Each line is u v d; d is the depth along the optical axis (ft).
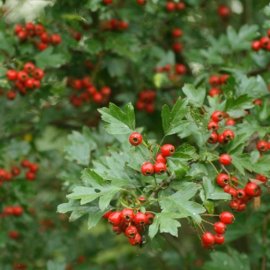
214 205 2.91
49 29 3.61
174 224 2.66
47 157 4.11
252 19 4.33
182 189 2.76
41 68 3.46
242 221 3.51
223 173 2.95
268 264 3.61
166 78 3.86
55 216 4.45
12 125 3.97
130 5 3.84
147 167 2.76
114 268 4.62
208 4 4.32
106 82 3.95
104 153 3.37
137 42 3.79
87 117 4.09
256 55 3.63
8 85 3.39
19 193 3.68
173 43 4.14
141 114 3.98
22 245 4.19
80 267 4.23
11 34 3.56
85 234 4.63
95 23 3.70
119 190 2.77
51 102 3.88
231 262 3.41
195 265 4.32
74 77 3.85
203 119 2.97
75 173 3.35
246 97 3.00
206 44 4.17
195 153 2.91
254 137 3.12
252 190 2.86
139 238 2.72
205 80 3.63
